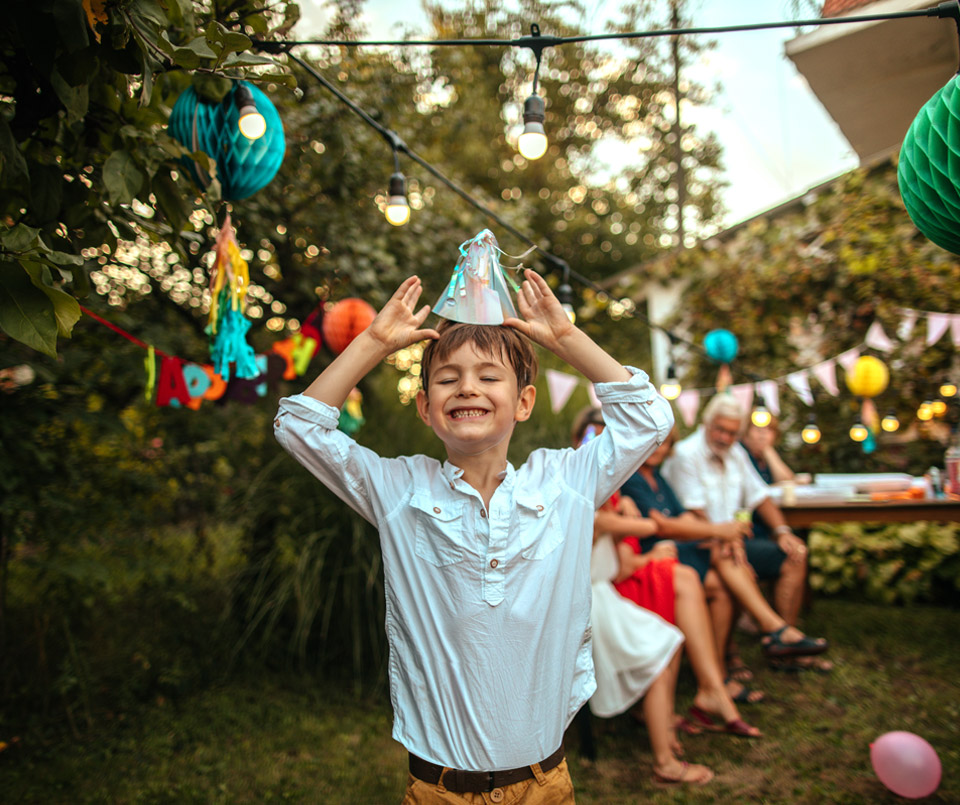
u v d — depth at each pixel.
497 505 1.41
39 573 3.64
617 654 2.77
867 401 5.13
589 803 2.59
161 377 2.70
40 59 1.53
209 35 1.59
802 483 4.98
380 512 1.47
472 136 11.46
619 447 1.49
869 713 3.23
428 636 1.40
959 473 3.92
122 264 3.72
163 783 2.78
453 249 4.74
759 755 2.91
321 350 3.98
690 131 12.94
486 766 1.36
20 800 2.64
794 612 3.91
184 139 1.91
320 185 4.11
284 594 3.69
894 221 5.55
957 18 1.64
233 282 2.04
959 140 1.35
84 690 3.30
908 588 4.86
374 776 2.83
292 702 3.52
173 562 4.62
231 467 4.82
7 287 1.28
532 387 1.53
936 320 4.52
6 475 3.25
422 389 1.54
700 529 3.27
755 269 6.17
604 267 14.39
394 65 4.61
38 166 1.75
